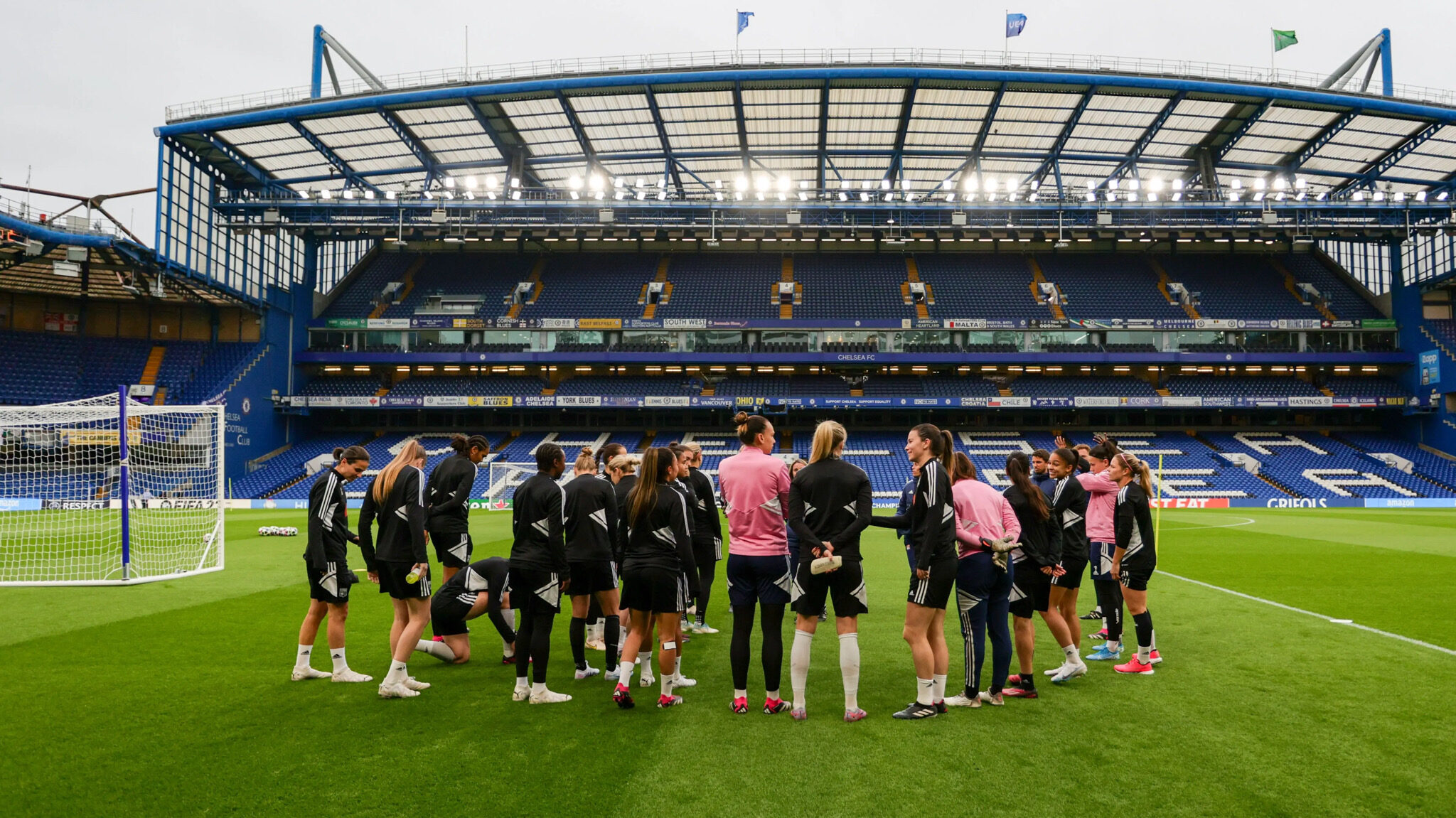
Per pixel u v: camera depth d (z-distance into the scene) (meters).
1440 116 32.62
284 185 39.34
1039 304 42.59
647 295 43.72
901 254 47.19
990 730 4.89
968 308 42.50
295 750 4.52
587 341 42.09
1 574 13.10
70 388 36.97
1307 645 7.32
